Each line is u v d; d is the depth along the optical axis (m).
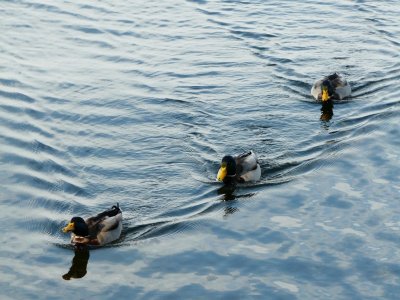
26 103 27.84
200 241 19.97
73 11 37.00
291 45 33.31
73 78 30.00
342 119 26.80
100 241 19.73
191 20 36.16
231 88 29.22
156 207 21.58
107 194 22.20
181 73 30.58
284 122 26.59
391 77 30.23
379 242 19.91
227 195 22.14
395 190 22.34
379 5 38.19
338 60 31.81
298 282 18.38
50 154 24.42
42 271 18.80
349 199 21.89
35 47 32.94
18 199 21.89
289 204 21.67
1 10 36.78
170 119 26.81
